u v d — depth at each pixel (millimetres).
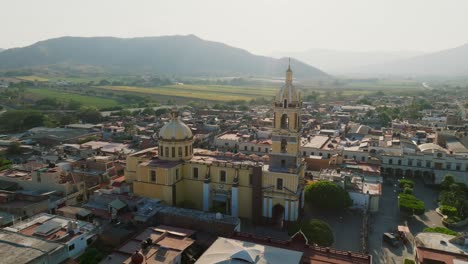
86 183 117062
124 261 67375
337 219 104562
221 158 112062
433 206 118625
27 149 168750
